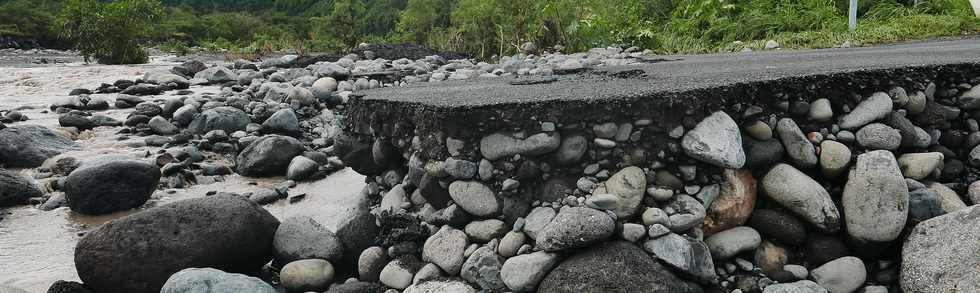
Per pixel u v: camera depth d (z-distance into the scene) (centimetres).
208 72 998
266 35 3077
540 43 1127
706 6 1072
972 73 350
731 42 974
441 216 305
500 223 289
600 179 284
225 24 4288
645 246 266
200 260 292
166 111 691
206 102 728
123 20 1509
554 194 285
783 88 313
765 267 282
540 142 283
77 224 414
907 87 338
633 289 246
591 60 784
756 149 302
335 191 479
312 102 711
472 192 294
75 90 870
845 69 341
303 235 322
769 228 291
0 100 832
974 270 246
